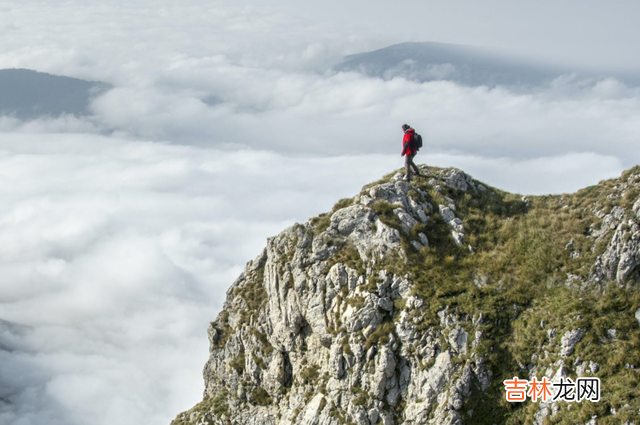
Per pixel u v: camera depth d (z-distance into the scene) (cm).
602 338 3228
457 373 3394
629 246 3447
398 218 4197
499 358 3394
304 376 4188
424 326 3603
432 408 3378
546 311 3484
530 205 4419
